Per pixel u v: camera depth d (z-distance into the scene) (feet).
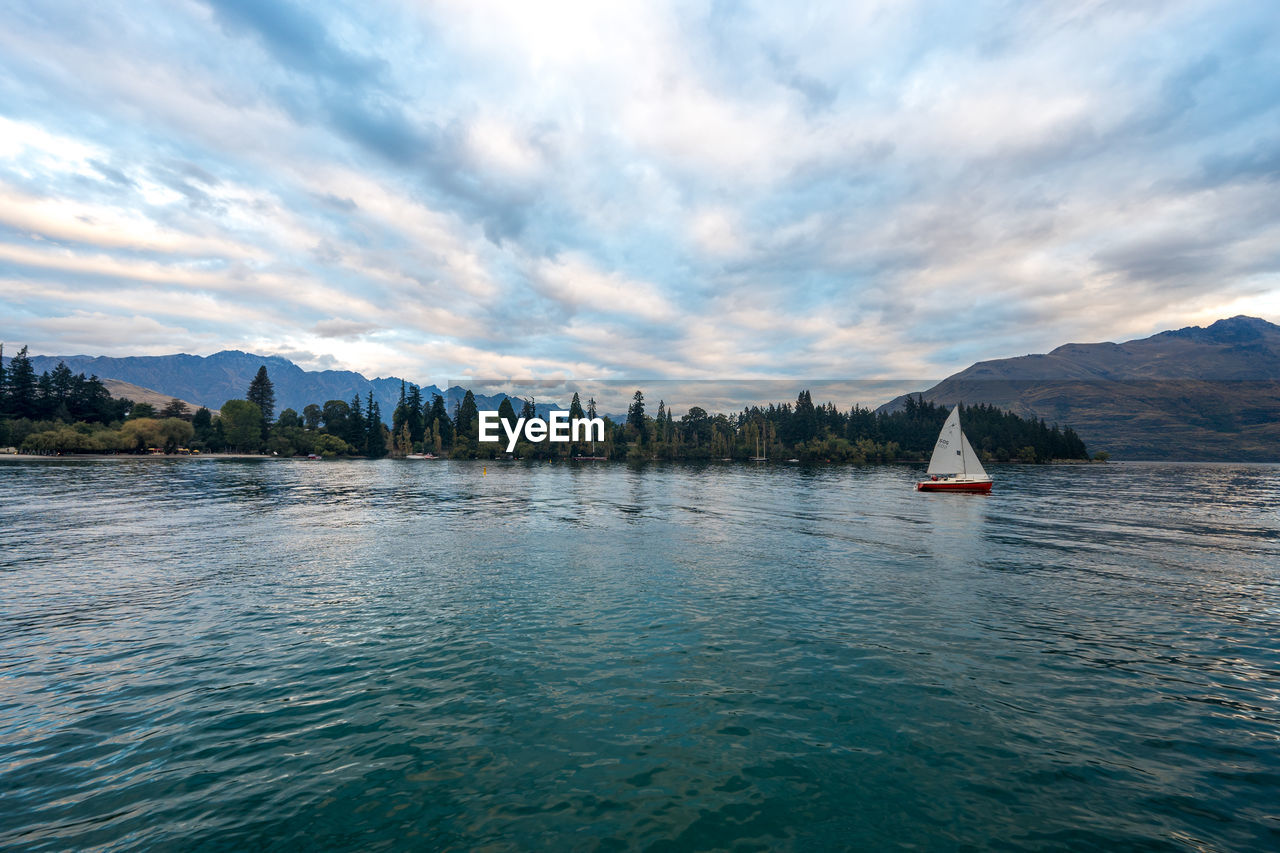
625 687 44.68
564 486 294.87
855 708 41.29
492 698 42.55
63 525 131.75
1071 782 32.17
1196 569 90.38
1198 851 26.25
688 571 87.61
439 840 26.63
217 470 400.88
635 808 29.37
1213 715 40.55
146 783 31.30
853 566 91.76
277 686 44.50
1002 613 65.51
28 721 38.45
